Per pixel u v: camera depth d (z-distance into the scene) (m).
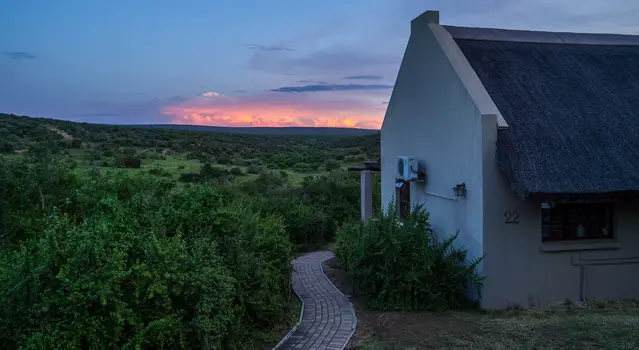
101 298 4.96
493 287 9.00
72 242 5.38
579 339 6.77
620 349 6.27
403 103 13.41
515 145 8.77
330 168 46.12
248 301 7.41
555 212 9.48
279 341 7.48
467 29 11.58
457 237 9.96
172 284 5.79
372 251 9.57
